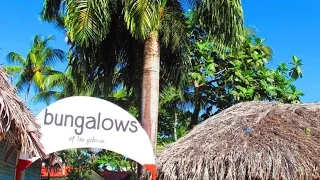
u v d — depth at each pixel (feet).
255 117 30.81
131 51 45.06
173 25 41.60
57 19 44.45
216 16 40.75
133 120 25.52
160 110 78.02
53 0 41.88
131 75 46.16
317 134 29.43
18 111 18.65
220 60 55.93
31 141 19.94
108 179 116.88
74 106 25.26
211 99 58.90
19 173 24.36
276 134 28.76
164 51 44.98
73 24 38.09
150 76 40.01
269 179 26.30
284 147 27.25
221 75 56.54
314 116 32.01
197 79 55.26
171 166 28.96
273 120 30.40
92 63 44.09
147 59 40.37
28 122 19.85
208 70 54.29
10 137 21.75
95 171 112.98
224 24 40.98
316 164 26.55
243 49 54.60
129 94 50.19
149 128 38.91
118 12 41.09
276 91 53.42
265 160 26.43
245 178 26.91
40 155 21.38
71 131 24.95
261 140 27.99
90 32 38.17
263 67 54.19
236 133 29.22
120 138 25.25
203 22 42.60
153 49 40.45
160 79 46.93
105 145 25.09
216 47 48.08
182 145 30.30
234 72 53.67
